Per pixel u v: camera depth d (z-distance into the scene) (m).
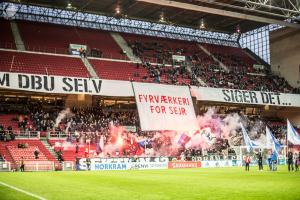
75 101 58.28
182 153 50.81
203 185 21.91
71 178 28.03
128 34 74.94
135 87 55.62
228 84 66.50
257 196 16.55
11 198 15.95
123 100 62.12
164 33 79.06
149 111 54.34
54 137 48.84
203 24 73.00
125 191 18.75
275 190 18.97
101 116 56.41
